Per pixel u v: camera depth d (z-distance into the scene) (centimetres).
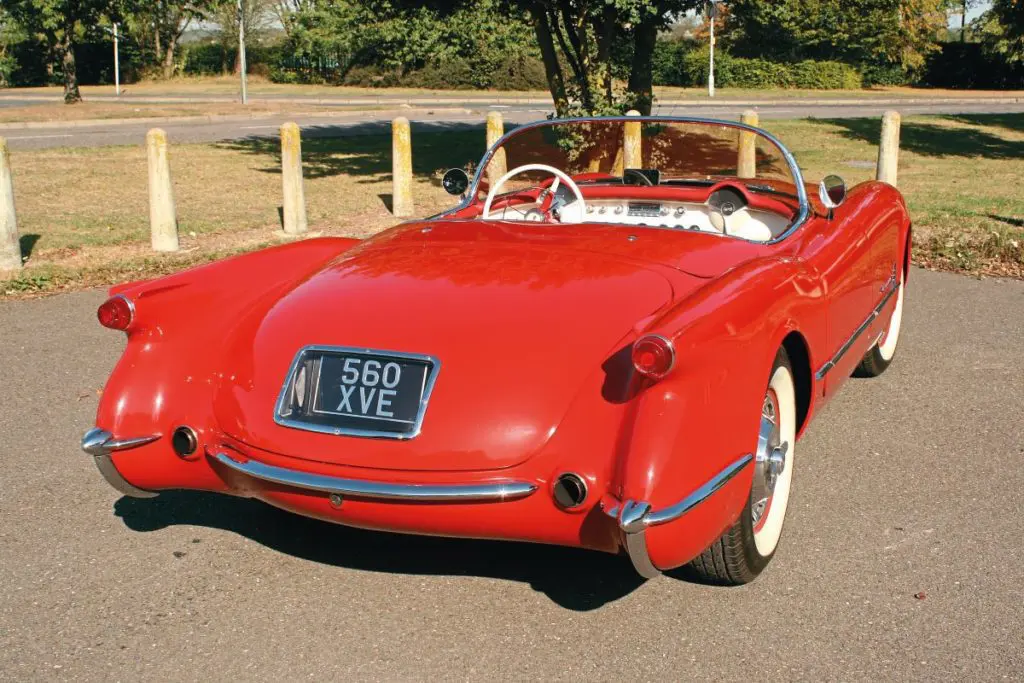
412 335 298
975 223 982
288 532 373
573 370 284
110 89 4747
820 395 380
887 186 534
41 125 2461
